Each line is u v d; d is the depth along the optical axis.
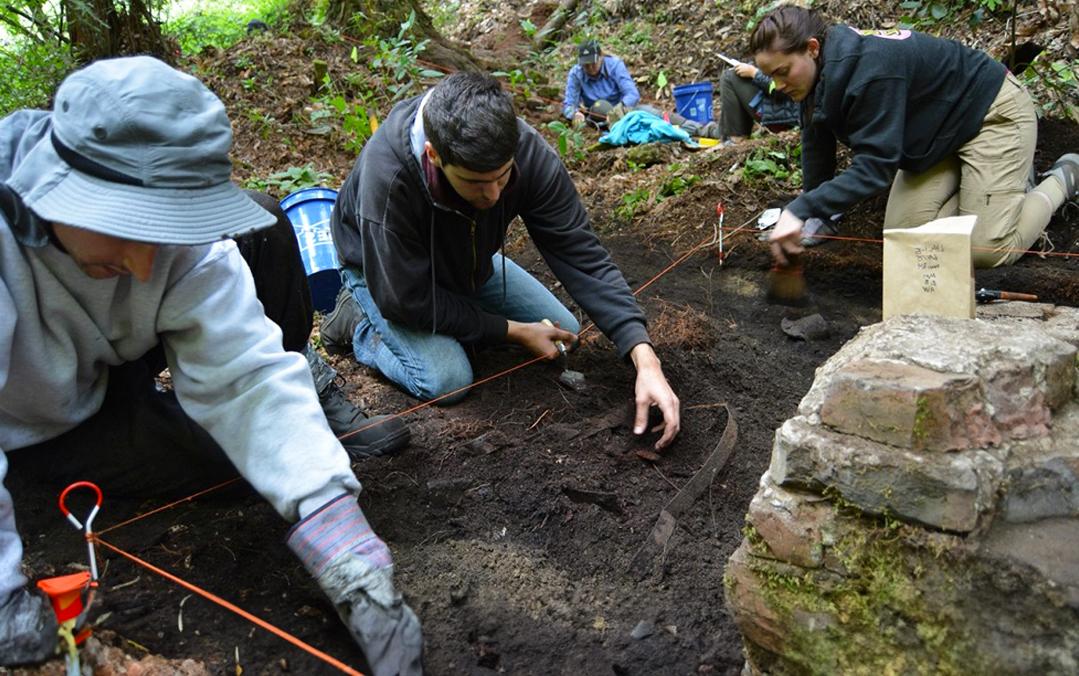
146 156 1.21
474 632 1.74
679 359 2.77
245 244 1.98
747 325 3.13
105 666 1.44
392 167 2.29
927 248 1.60
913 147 3.03
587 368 2.76
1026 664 1.18
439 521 2.05
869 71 2.80
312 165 4.50
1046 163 3.79
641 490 2.22
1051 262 3.26
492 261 2.82
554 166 2.46
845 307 3.26
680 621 1.81
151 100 1.21
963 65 2.95
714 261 3.55
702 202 3.96
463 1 9.96
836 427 1.34
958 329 1.47
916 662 1.28
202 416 1.62
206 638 1.60
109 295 1.52
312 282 3.11
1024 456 1.28
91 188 1.21
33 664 1.37
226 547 1.84
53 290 1.46
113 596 1.64
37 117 1.41
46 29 4.59
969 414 1.27
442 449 2.29
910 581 1.27
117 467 1.87
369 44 5.65
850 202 2.88
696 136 5.80
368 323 2.74
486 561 1.95
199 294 1.55
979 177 3.08
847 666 1.36
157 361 1.98
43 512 1.83
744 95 5.27
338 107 4.67
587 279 2.47
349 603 1.47
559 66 7.83
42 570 1.65
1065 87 4.18
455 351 2.57
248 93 5.09
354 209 2.60
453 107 1.97
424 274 2.44
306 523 1.51
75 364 1.60
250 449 1.58
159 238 1.20
